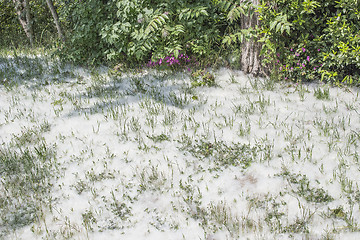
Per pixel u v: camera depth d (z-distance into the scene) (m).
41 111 5.62
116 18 6.77
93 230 3.49
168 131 4.86
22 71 6.99
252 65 6.11
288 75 5.94
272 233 3.28
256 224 3.39
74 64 7.09
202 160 4.29
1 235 3.46
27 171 4.25
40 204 3.71
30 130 5.04
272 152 4.29
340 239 3.13
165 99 5.68
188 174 4.10
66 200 3.88
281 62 5.96
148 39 6.18
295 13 5.62
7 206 3.79
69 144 4.76
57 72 6.86
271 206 3.58
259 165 4.11
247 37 5.69
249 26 5.85
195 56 6.47
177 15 6.32
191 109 5.34
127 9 6.18
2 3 10.24
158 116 5.23
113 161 4.39
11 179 4.15
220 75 6.27
